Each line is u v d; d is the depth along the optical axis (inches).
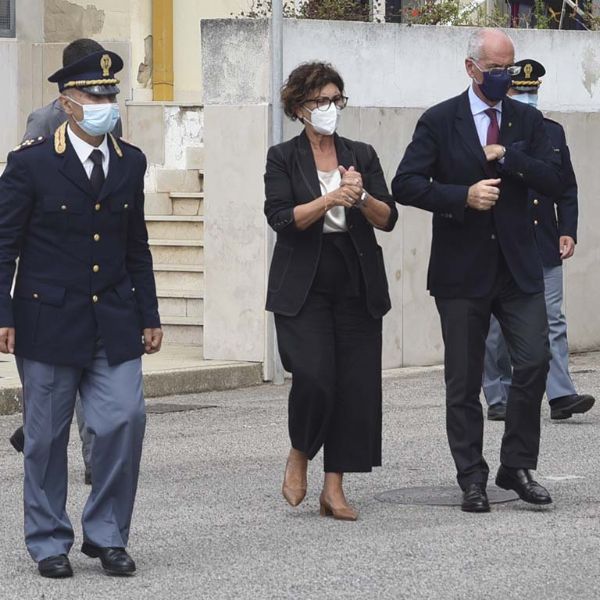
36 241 450.0
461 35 951.0
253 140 852.0
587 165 1011.9
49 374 448.5
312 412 515.5
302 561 467.8
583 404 711.1
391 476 598.2
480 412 538.3
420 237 929.5
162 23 1198.9
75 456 643.5
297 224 506.9
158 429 709.9
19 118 1165.7
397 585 439.2
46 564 449.4
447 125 533.6
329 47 877.2
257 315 860.6
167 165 1096.2
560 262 709.9
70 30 1173.1
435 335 944.3
